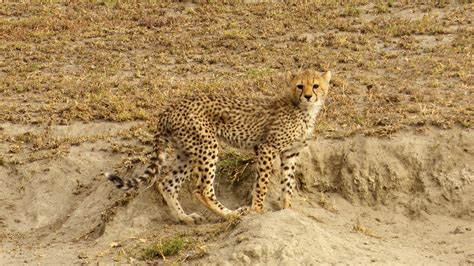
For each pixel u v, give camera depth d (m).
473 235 12.96
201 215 13.52
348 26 22.48
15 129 17.25
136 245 12.55
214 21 23.62
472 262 11.85
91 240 13.45
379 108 16.55
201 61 20.77
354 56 20.30
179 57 21.12
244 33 22.31
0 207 15.11
